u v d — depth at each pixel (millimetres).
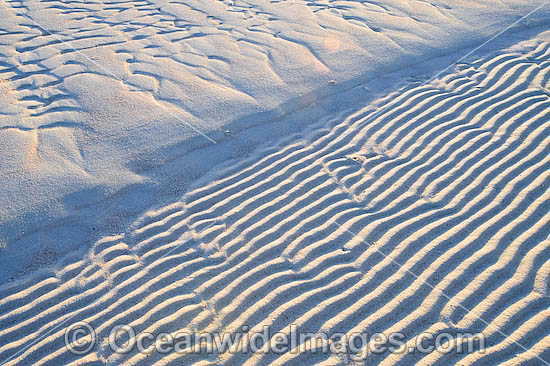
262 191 3846
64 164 4004
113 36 6109
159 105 4773
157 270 3197
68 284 3109
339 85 5195
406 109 4770
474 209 3547
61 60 5512
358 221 3518
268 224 3531
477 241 3273
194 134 4418
